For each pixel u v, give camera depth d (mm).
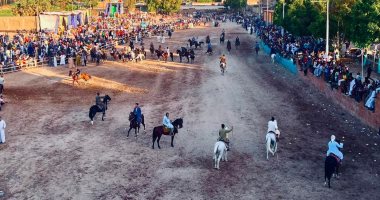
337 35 51719
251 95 38906
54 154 24797
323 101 36688
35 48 59000
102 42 70062
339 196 19516
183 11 154750
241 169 22609
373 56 49812
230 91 40469
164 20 120188
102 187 20531
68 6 119688
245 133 28328
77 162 23594
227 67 53688
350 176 21625
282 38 67438
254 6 168750
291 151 25062
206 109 34156
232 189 20281
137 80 45938
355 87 32375
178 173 22156
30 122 31125
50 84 44031
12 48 60625
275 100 37031
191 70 51656
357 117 31484
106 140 27266
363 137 27422
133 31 86000
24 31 90000
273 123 24484
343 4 49656
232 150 25344
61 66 54656
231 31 100875
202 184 20828
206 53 65938
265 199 19234
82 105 35719
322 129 29078
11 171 22422
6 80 46094
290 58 53062
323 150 25203
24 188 20484
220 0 181500
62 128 29719
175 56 63219
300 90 41000
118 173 22156
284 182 21000
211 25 118812
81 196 19609
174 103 36125
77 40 67500
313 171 22297
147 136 28031
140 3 144875
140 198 19422
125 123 30797
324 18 51375
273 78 46719
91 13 121125
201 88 41781
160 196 19609
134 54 58250
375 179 21266
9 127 29984
